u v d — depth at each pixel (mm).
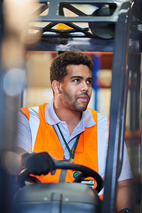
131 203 1992
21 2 1023
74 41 2445
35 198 1368
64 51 2447
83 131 2299
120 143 1442
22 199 1372
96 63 4785
